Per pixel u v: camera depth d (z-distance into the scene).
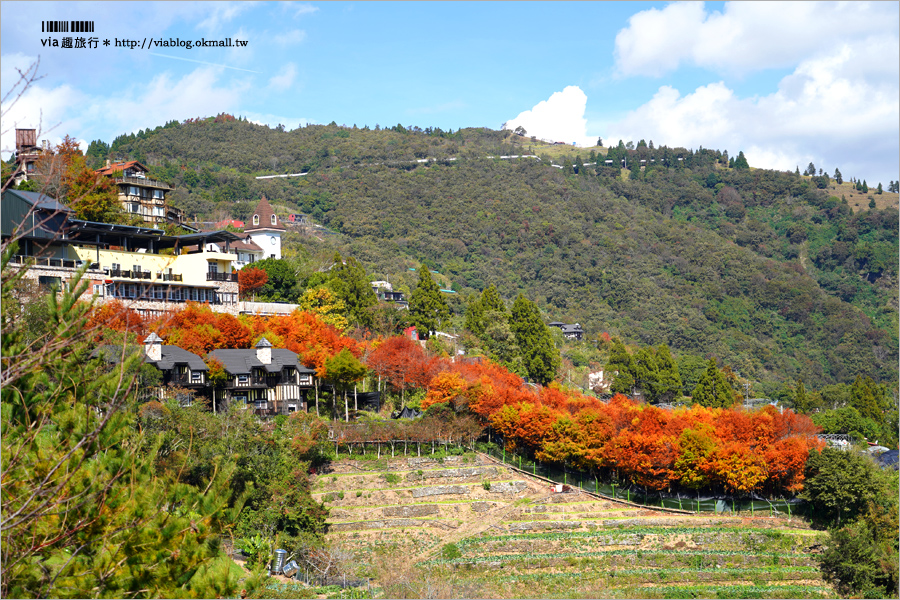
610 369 186.25
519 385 128.25
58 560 23.08
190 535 24.22
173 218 149.88
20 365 22.05
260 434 79.00
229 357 95.62
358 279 153.50
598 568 83.62
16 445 22.55
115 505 23.75
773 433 106.50
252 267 146.25
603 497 99.88
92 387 24.92
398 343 120.25
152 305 104.62
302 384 100.25
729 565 86.56
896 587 82.31
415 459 99.12
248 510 70.94
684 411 120.56
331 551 74.75
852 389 178.88
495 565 81.19
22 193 85.25
